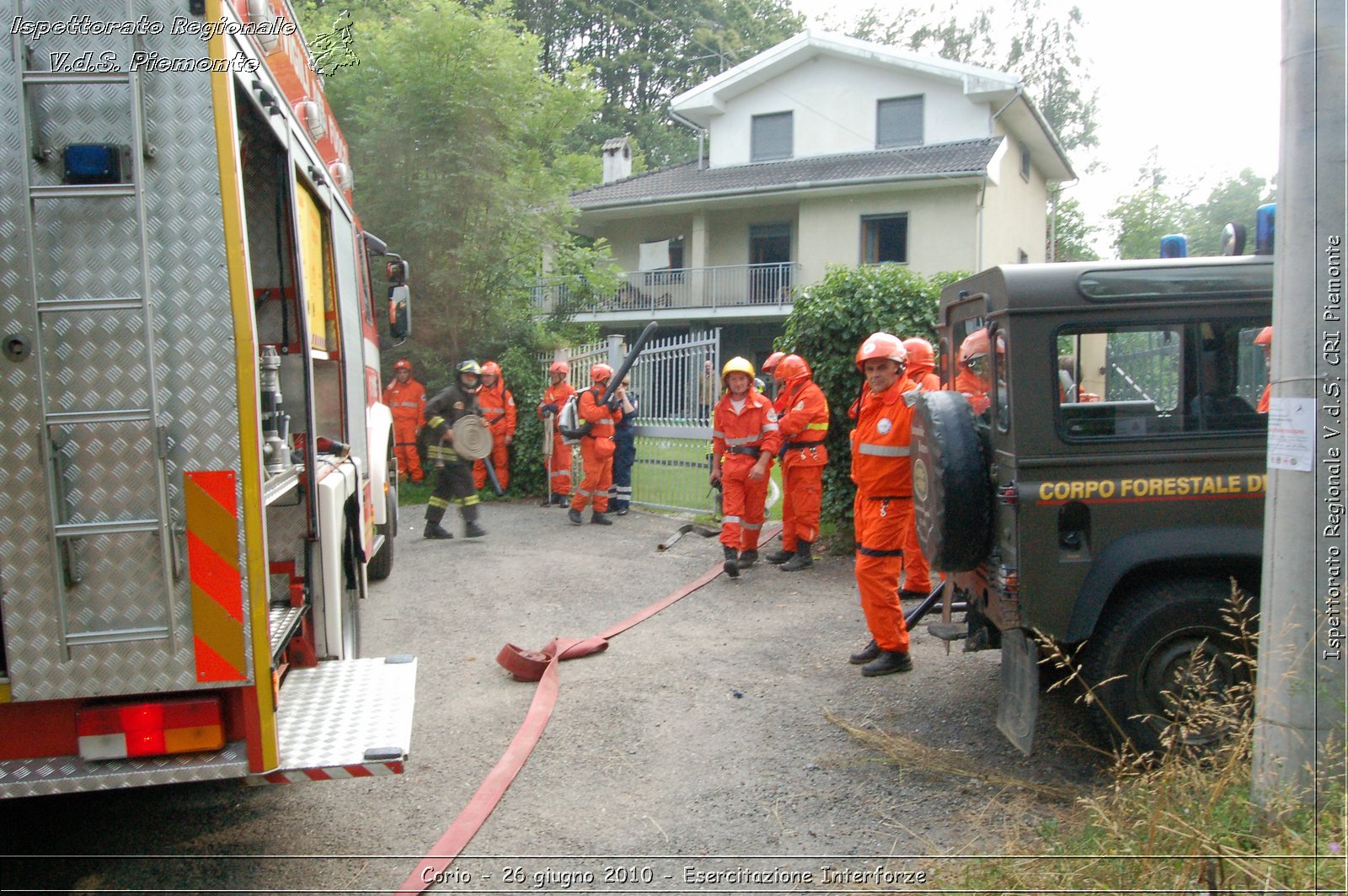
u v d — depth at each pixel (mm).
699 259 26375
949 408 4703
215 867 3711
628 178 28938
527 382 14227
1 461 2938
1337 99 3295
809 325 9094
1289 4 3352
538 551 9953
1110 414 4359
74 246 2947
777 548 9781
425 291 15312
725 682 5797
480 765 4703
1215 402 4414
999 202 25219
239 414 3041
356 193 15180
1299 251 3346
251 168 4910
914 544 7328
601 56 42312
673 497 12422
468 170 14656
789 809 4152
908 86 25188
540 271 17016
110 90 2957
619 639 6738
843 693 5570
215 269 3012
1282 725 3359
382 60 14883
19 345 2932
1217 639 4258
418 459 14867
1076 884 3100
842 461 9070
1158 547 4266
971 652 5234
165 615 3051
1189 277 4379
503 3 15992
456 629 7105
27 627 2982
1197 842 3092
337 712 3807
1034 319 4336
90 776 3070
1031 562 4305
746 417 8484
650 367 12812
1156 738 4250
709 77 42688
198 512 3047
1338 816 3129
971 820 3986
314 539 4465
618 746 4859
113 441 2992
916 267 23875
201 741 3113
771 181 24906
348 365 5934
